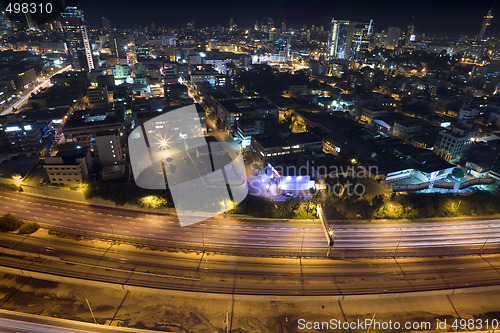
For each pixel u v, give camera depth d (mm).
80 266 101062
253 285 95375
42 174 152625
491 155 169875
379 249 109625
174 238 113125
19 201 135875
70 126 180000
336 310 89688
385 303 92188
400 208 128250
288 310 89250
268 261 104875
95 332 80562
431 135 197250
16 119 196125
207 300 92062
